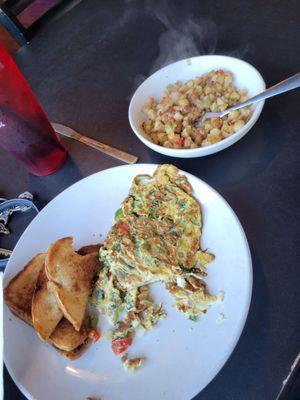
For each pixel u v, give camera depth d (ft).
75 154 1.70
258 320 1.03
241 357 0.98
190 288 1.14
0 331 1.07
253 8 2.03
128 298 1.18
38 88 2.17
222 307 1.06
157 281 1.20
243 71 1.57
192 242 1.22
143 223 1.31
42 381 1.06
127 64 2.07
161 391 0.98
